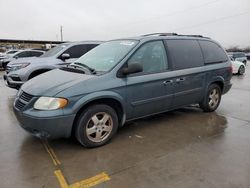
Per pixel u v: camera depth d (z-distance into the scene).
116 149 3.77
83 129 3.65
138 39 4.48
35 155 3.57
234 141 4.07
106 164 3.31
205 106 5.63
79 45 8.38
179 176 3.01
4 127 4.73
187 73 4.89
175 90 4.73
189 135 4.34
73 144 3.94
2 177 2.99
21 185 2.84
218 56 5.77
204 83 5.35
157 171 3.12
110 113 3.90
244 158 3.46
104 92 3.72
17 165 3.28
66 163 3.34
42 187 2.80
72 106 3.47
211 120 5.21
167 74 4.54
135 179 2.96
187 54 5.04
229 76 5.98
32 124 3.43
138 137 4.25
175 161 3.38
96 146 3.83
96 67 4.17
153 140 4.12
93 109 3.70
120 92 3.92
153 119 5.25
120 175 3.04
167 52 4.67
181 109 6.08
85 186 2.82
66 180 2.94
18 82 7.17
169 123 5.00
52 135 3.46
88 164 3.31
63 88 3.50
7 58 17.58
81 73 4.02
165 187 2.79
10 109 6.12
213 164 3.29
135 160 3.42
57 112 3.38
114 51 4.41
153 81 4.31
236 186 2.79
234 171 3.10
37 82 3.90
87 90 3.59
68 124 3.48
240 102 7.02
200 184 2.84
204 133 4.44
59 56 7.94
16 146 3.87
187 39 5.18
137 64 3.90
